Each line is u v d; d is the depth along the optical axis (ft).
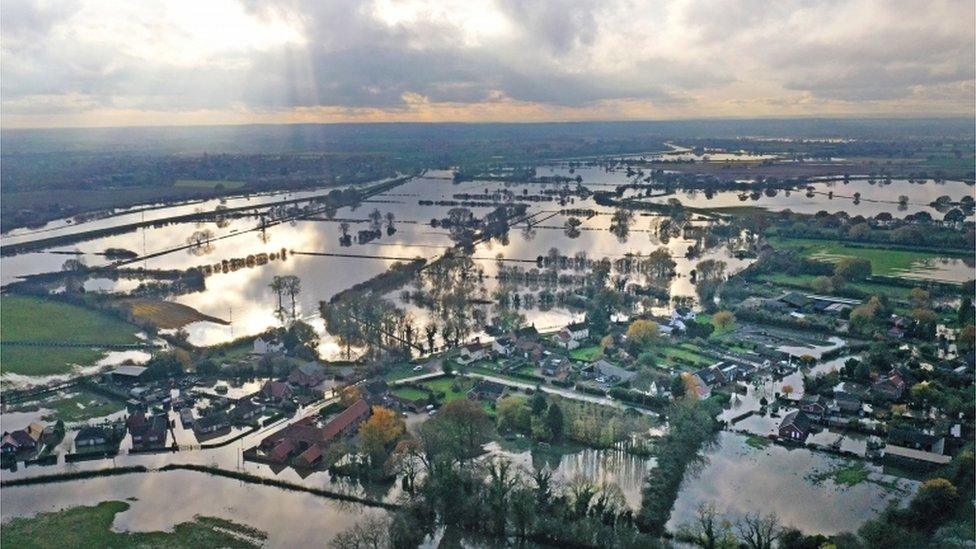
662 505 600.80
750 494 636.48
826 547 513.04
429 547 579.48
